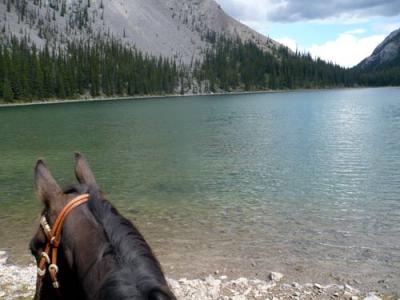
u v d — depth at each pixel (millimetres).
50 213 2205
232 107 101062
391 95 155250
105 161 28625
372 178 21578
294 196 17938
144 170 24984
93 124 60406
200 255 10938
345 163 26359
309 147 34125
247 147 34844
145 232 12891
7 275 9469
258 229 13180
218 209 15805
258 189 19438
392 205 16094
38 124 61062
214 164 26859
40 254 2193
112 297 1760
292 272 9820
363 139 38344
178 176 22938
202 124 58531
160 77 192000
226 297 8281
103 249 1958
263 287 8844
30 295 8297
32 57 138000
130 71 179750
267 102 123688
